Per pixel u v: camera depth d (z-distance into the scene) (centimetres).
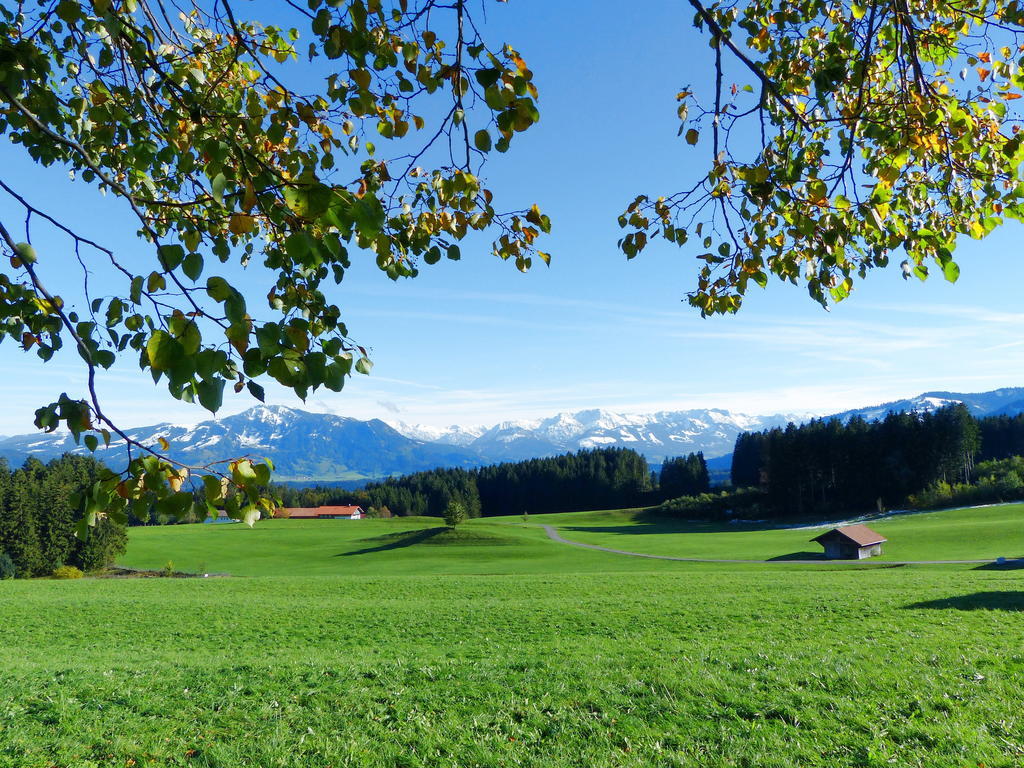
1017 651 1266
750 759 838
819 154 442
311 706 1155
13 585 4272
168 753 970
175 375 192
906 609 2089
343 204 214
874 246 428
